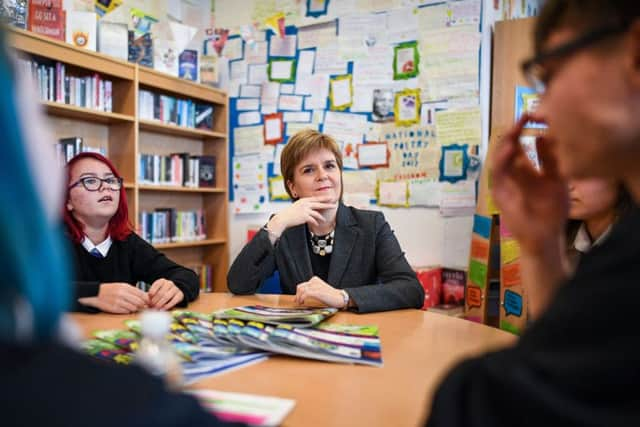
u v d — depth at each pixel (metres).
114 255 1.68
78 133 2.75
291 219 1.55
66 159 2.48
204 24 3.58
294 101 3.23
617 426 0.29
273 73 3.30
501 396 0.35
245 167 3.45
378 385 0.70
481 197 2.48
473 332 1.03
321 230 1.71
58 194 0.30
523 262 0.66
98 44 2.64
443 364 0.80
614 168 0.38
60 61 2.43
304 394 0.66
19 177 0.26
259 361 0.82
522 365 0.35
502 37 2.57
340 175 1.77
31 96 0.30
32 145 0.28
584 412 0.30
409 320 1.15
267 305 1.33
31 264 0.26
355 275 1.61
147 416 0.27
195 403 0.31
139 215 2.91
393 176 2.88
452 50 2.70
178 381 0.62
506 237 2.24
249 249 1.54
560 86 0.39
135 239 1.75
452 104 2.70
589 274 0.34
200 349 0.83
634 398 0.30
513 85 2.53
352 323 1.11
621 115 0.35
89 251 1.63
